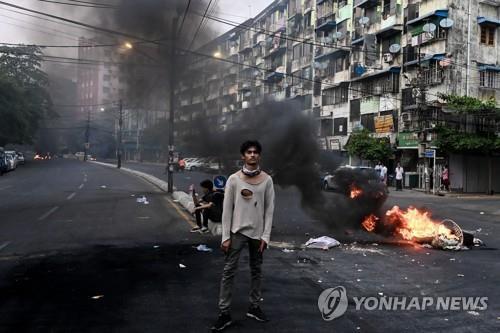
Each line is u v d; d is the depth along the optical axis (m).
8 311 4.35
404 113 27.77
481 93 26.95
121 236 8.58
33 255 6.86
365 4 32.44
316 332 3.89
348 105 34.06
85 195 16.88
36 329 3.88
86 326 3.97
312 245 7.88
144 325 4.00
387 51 30.80
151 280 5.51
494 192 27.16
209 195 9.16
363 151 29.39
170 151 19.16
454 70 26.25
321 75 37.00
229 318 3.97
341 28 35.47
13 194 17.05
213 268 6.13
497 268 6.53
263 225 4.19
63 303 4.60
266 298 4.84
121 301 4.68
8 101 37.91
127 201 15.02
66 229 9.30
